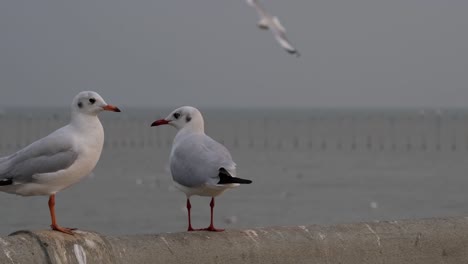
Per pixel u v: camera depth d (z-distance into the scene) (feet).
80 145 21.97
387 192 154.81
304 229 22.04
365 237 22.56
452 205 133.69
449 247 23.65
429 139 441.27
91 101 22.25
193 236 20.61
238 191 152.76
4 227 94.84
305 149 341.82
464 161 256.52
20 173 21.67
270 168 221.25
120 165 222.28
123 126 593.01
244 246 20.88
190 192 23.48
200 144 23.71
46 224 98.84
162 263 19.77
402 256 22.97
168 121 25.68
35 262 18.02
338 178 188.24
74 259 18.54
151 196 139.95
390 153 308.40
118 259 19.33
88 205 123.13
